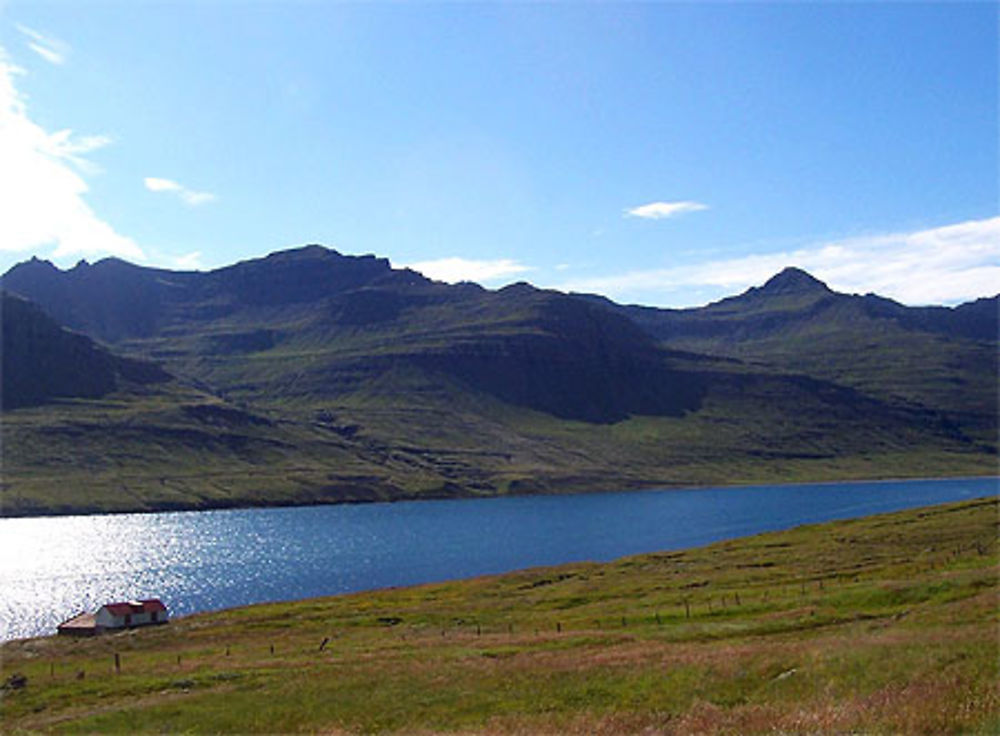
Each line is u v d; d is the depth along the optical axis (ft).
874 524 449.06
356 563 615.16
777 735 100.37
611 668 155.74
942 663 120.78
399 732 137.90
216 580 547.08
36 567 609.42
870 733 94.32
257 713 160.66
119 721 167.32
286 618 339.98
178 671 223.30
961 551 302.86
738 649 156.87
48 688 218.79
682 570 373.81
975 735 87.30
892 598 210.79
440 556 645.10
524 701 145.59
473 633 259.39
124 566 612.70
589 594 327.47
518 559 617.62
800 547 398.21
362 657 211.61
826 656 136.05
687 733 110.11
